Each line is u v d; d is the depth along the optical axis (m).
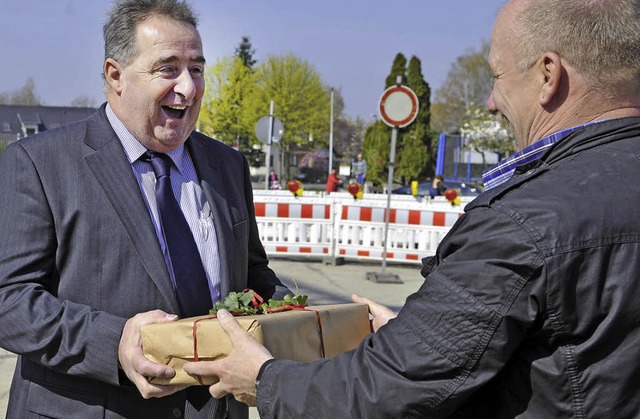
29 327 2.25
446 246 1.70
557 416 1.58
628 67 1.68
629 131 1.70
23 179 2.37
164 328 2.11
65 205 2.38
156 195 2.54
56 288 2.41
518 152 1.82
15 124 76.31
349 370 1.69
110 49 2.47
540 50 1.73
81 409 2.37
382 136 47.84
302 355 2.14
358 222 11.52
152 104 2.44
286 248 11.67
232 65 58.88
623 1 1.67
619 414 1.55
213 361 2.04
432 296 1.64
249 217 2.92
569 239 1.54
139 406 2.38
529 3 1.76
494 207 1.63
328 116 61.66
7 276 2.31
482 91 70.75
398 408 1.62
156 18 2.43
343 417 1.67
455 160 44.56
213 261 2.59
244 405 2.60
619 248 1.56
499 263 1.58
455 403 1.61
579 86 1.72
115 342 2.21
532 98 1.78
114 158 2.46
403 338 1.65
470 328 1.58
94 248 2.37
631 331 1.55
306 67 58.41
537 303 1.55
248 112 57.84
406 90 10.21
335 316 2.33
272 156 61.72
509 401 1.63
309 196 12.32
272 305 2.35
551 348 1.58
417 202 12.30
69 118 78.62
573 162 1.68
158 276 2.39
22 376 2.49
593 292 1.54
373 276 10.27
